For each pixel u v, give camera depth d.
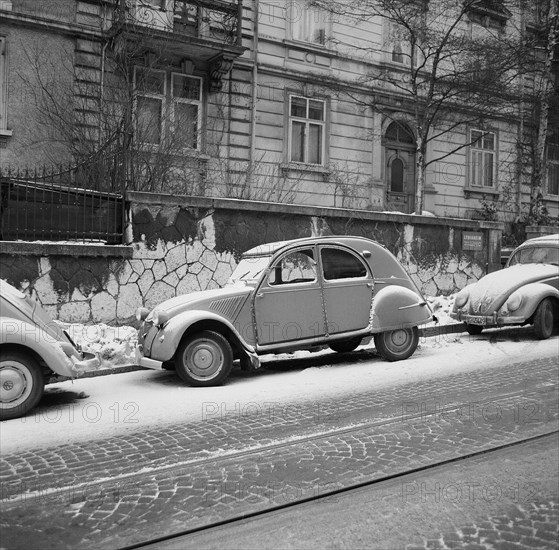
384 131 20.59
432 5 17.94
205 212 11.26
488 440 5.30
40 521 3.87
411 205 21.42
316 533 3.69
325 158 19.44
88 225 10.36
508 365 8.56
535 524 3.76
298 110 19.05
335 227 12.73
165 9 15.87
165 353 7.41
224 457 4.99
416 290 9.22
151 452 5.16
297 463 4.83
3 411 6.16
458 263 14.62
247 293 7.91
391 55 20.81
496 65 17.36
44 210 9.97
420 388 7.29
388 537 3.62
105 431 5.79
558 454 5.00
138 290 10.54
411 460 4.85
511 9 21.48
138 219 10.59
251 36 17.89
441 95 18.61
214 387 7.56
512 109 22.56
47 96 14.29
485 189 23.19
